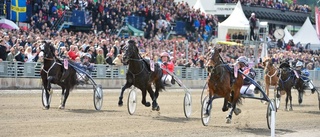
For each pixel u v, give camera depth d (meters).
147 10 41.50
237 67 18.00
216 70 17.47
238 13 45.22
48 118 17.78
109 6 39.12
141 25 41.06
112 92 28.92
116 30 39.16
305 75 27.34
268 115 18.20
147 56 24.69
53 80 20.20
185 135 15.90
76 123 17.00
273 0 58.84
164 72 22.83
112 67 32.28
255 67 41.44
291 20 59.44
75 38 31.59
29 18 35.72
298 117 22.38
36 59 29.09
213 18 48.34
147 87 20.09
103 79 31.73
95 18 38.34
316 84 45.88
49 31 33.19
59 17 36.59
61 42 28.22
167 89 33.78
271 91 37.84
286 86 25.31
